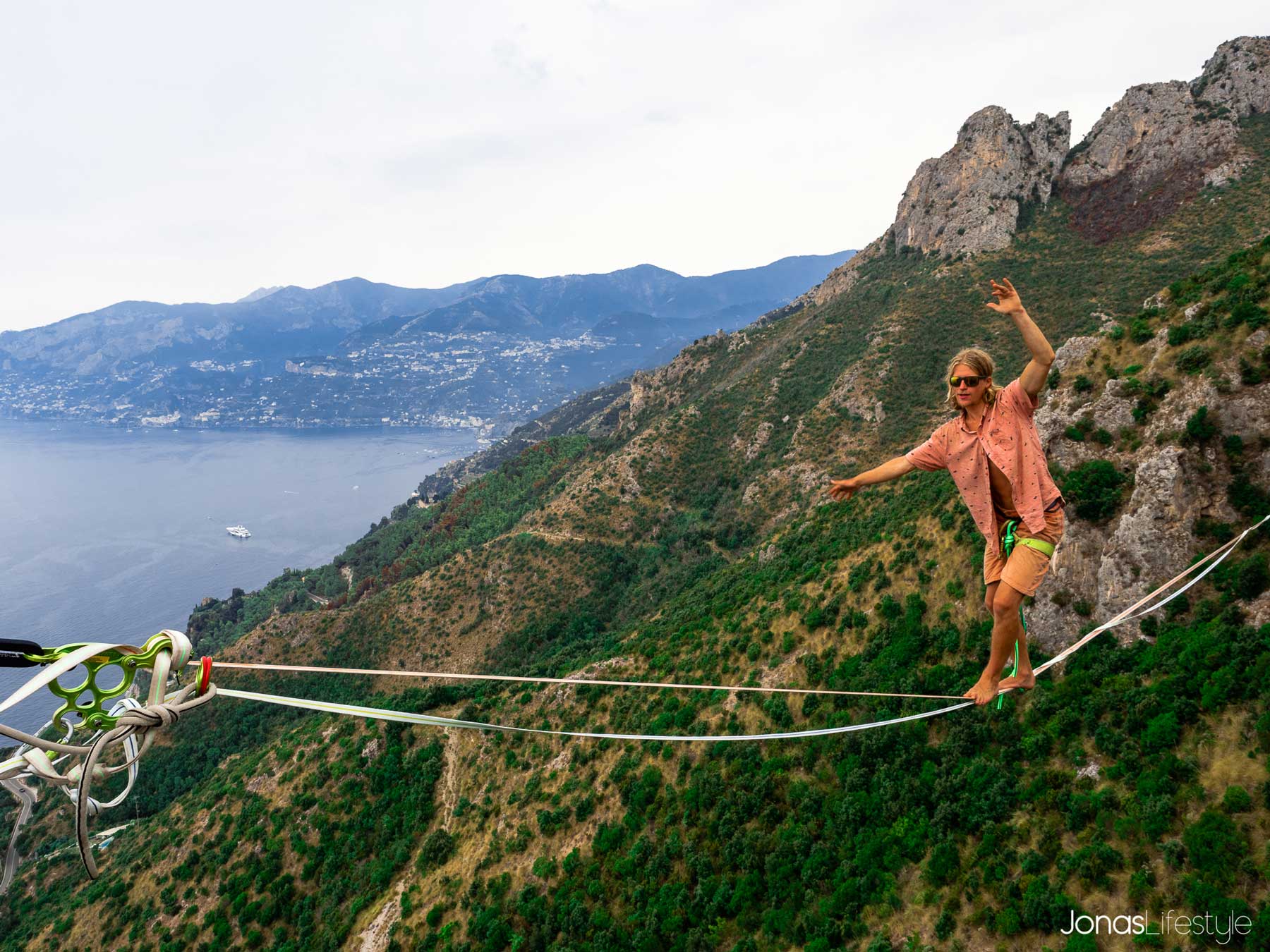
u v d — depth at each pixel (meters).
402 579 165.88
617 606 112.25
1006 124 133.38
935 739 40.25
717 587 79.31
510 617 114.00
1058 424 41.72
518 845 51.28
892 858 35.66
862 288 148.00
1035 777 33.81
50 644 192.88
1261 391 34.50
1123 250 108.44
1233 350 35.91
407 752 65.00
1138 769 29.95
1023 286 111.56
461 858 53.78
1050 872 29.45
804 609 54.28
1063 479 40.19
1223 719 28.45
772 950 36.31
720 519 115.75
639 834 47.00
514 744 61.19
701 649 60.06
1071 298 102.56
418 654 115.62
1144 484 36.34
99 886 67.31
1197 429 35.41
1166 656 33.06
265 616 187.88
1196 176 111.75
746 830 42.81
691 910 41.25
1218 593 33.59
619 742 54.97
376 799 62.88
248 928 57.59
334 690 115.19
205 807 68.94
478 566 123.94
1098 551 38.44
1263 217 97.00
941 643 44.06
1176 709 30.00
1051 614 39.38
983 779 35.50
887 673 45.03
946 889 32.88
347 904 56.31
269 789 67.19
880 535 55.75
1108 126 125.94
